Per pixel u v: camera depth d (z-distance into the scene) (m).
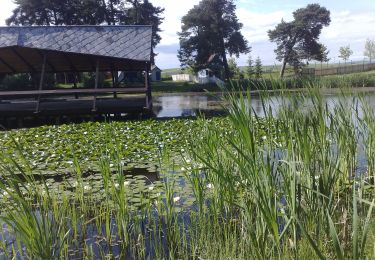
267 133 3.46
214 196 3.61
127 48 14.18
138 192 4.90
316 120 3.46
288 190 2.60
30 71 19.36
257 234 2.77
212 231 3.54
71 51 13.96
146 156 6.99
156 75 52.56
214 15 41.09
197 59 42.16
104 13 38.94
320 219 2.84
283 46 45.47
